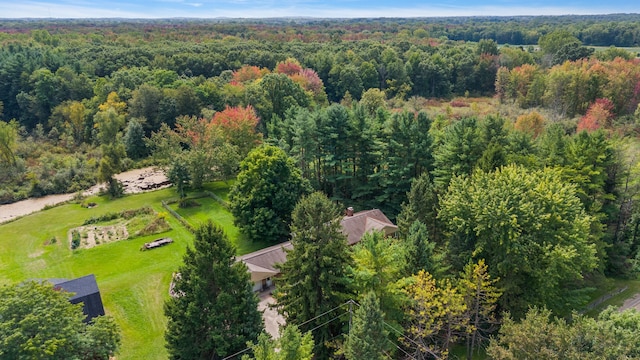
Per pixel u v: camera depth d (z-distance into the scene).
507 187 33.41
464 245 34.75
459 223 33.91
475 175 37.78
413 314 28.00
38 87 89.31
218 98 87.75
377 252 27.86
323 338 28.47
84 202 62.38
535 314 23.77
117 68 104.06
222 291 25.91
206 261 25.67
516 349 22.39
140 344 32.94
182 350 25.98
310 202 28.23
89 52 109.88
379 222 46.97
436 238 38.44
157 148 72.31
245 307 26.66
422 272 27.78
